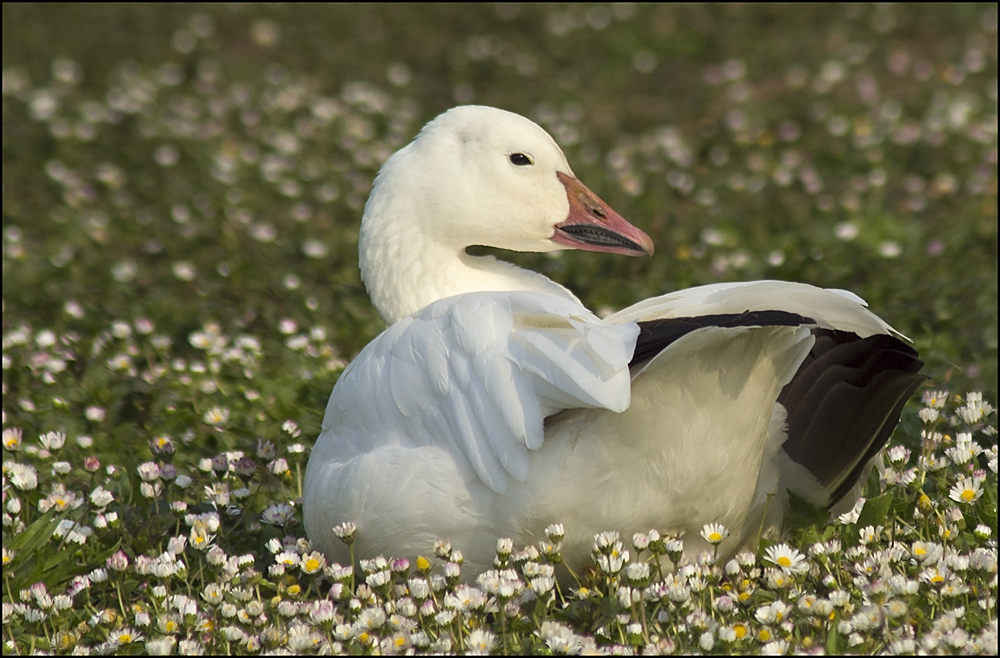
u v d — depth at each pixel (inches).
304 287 550.0
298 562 269.9
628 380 217.3
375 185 346.9
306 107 924.0
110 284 555.2
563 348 228.7
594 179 696.4
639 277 560.7
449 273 341.7
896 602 225.5
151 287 561.3
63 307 518.6
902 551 246.7
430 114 928.3
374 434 264.2
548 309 239.5
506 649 233.6
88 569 284.5
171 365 445.1
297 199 704.4
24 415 400.2
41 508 306.3
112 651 238.7
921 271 529.7
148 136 827.4
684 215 671.8
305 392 402.6
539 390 233.5
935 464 290.4
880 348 275.1
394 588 255.0
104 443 378.0
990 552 239.8
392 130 846.5
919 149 724.7
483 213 340.8
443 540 253.1
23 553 282.0
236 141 837.2
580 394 222.4
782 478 273.3
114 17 1171.3
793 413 272.8
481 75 1023.0
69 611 259.9
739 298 224.7
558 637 218.8
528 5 1181.1
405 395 256.7
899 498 284.0
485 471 242.2
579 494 240.5
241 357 438.6
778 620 224.4
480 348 243.3
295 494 327.3
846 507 287.0
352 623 244.4
